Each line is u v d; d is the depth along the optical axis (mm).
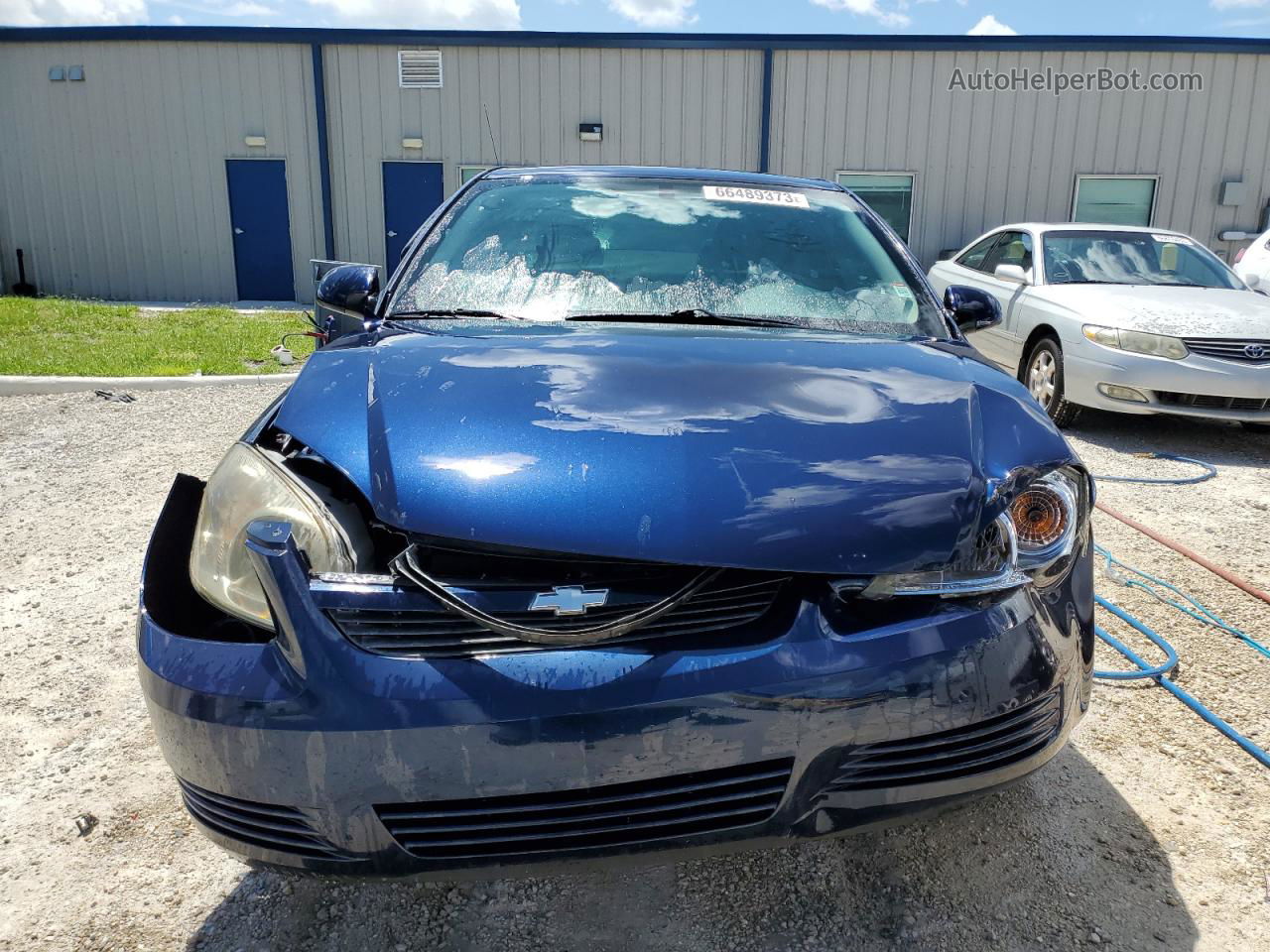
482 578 1573
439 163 14398
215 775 1583
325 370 2105
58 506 4582
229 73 14180
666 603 1542
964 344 2590
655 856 1604
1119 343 6051
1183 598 3637
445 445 1729
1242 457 5992
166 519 1879
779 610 1598
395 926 1946
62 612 3402
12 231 14797
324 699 1513
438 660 1516
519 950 1889
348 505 1723
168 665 1619
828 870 2121
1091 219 14508
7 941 1892
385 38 13906
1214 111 14086
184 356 8547
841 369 2133
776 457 1729
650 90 14141
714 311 2607
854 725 1587
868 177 14383
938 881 2086
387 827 1557
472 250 2795
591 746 1509
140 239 14742
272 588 1549
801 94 14094
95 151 14516
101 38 14016
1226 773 2502
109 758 2520
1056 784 2443
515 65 14055
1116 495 5074
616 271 2723
